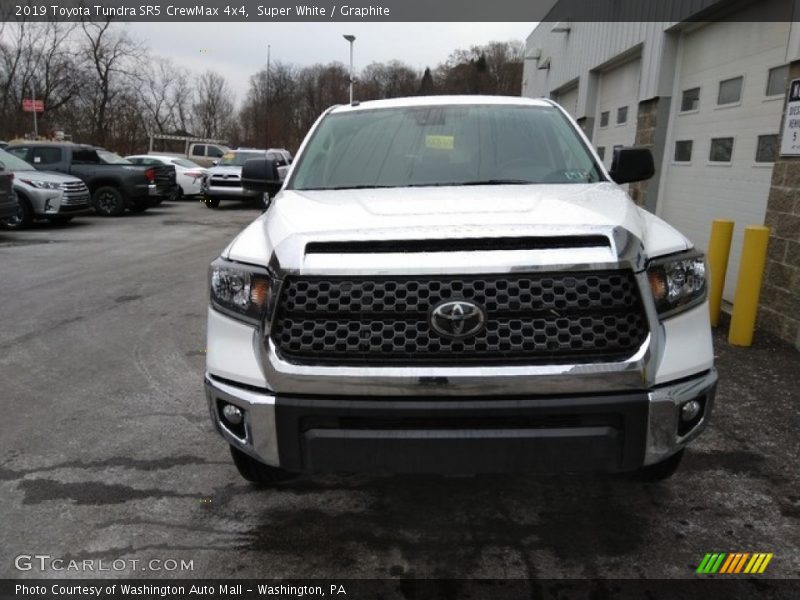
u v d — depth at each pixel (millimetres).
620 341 2092
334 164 3396
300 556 2531
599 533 2656
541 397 2090
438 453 2137
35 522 2762
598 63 11617
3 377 4543
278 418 2186
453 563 2477
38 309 6477
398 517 2795
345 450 2172
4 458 3346
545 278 2092
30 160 15969
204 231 13328
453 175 3221
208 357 2398
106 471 3203
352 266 2123
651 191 9023
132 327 5809
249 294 2285
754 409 3834
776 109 6199
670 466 2742
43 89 39531
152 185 16766
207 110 59344
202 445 3480
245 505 2895
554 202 2518
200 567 2469
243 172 4008
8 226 13047
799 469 3148
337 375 2104
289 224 2385
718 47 7406
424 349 2088
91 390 4285
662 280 2207
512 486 3033
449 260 2094
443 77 80688
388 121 3686
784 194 5199
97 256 9812
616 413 2105
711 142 7539
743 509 2811
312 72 67750
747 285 4949
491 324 2088
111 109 41156
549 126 3580
